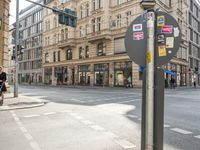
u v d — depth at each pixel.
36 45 63.16
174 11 40.28
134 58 3.39
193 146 5.28
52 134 6.37
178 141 5.69
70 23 16.66
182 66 44.75
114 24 36.72
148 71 3.24
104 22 36.88
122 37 35.12
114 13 36.88
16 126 7.42
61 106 12.51
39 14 62.16
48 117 9.05
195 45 54.75
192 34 52.31
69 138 5.96
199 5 58.09
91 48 40.81
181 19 43.50
